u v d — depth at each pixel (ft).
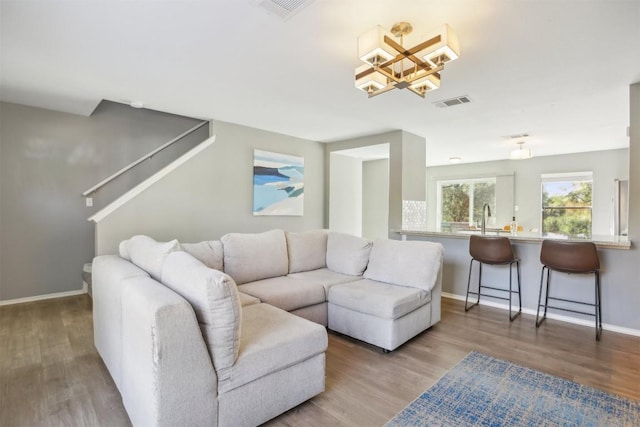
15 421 5.84
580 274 11.00
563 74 9.21
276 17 6.59
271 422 5.91
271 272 10.98
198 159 14.14
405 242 10.85
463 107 12.31
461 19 6.56
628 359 8.39
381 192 23.50
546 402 6.53
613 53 7.95
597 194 21.03
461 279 13.89
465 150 21.13
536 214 23.40
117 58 8.47
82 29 7.07
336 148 19.10
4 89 10.96
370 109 12.69
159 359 4.53
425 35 6.90
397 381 7.32
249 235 11.00
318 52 8.11
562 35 7.13
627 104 11.82
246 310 7.59
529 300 12.12
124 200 12.27
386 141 16.71
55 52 8.15
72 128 13.93
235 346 5.29
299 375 6.23
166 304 4.70
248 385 5.49
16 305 12.57
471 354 8.69
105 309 7.25
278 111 13.17
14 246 12.85
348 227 20.90
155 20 6.72
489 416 6.10
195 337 4.88
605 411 6.25
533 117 13.55
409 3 6.07
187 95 11.35
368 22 6.73
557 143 18.79
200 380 4.91
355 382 7.29
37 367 7.80
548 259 10.66
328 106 12.39
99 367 7.80
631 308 10.18
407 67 8.54
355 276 11.44
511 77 9.44
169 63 8.77
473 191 26.73
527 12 6.31
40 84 10.43
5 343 9.17
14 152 12.75
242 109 12.97
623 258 10.31
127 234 12.30
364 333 9.18
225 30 7.09
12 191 12.78
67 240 13.93
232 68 9.08
